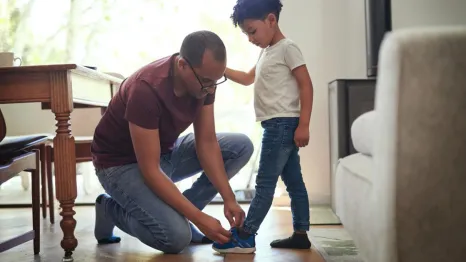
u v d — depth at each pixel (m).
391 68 0.76
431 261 0.77
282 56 1.71
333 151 2.54
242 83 1.99
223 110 3.14
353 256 1.64
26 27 3.20
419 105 0.75
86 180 3.18
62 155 1.67
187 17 3.13
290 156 1.77
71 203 1.67
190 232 1.68
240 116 3.13
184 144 1.88
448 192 0.76
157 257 1.68
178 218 1.65
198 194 1.87
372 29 2.50
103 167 1.73
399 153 0.76
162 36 3.15
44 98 1.66
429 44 0.74
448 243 0.77
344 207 1.25
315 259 1.62
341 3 2.81
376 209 0.85
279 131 1.69
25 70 1.64
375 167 0.85
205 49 1.46
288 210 2.65
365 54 2.79
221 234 1.55
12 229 2.27
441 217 0.76
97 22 3.17
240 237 1.70
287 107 1.69
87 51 3.18
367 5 2.55
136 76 1.61
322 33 2.83
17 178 3.25
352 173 1.13
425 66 0.74
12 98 1.67
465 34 0.73
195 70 1.48
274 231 2.11
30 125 2.92
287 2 2.84
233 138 1.89
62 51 3.20
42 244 1.95
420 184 0.76
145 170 1.58
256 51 3.10
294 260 1.61
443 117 0.74
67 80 1.66
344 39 2.81
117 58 3.17
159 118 1.58
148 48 3.16
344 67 2.82
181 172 1.91
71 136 1.68
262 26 1.72
